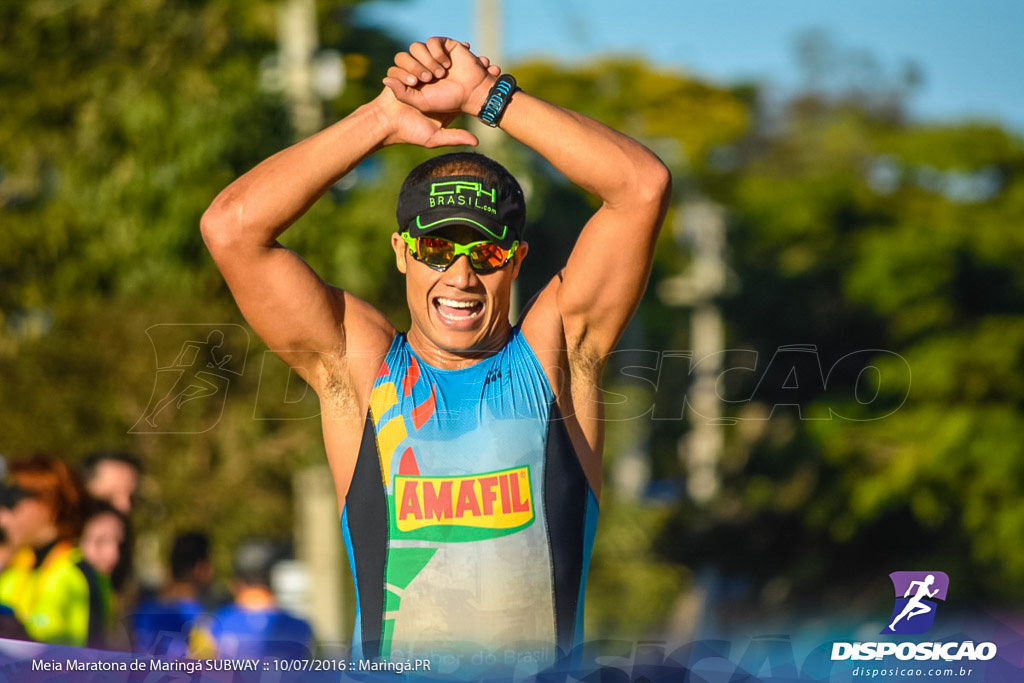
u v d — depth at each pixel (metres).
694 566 41.72
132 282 22.34
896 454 42.59
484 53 29.34
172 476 17.97
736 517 42.75
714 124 51.06
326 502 22.27
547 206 29.67
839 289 53.47
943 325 46.31
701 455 43.72
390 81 6.05
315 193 6.03
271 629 10.73
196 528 18.08
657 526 37.78
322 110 25.36
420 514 5.88
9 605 8.85
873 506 42.19
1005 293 46.97
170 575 11.24
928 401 44.28
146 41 23.55
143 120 22.70
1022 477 42.16
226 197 6.03
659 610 32.81
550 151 5.96
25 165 23.92
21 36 23.36
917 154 51.16
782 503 43.22
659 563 36.28
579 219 30.77
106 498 10.63
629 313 6.29
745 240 57.25
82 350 17.98
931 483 42.28
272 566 11.30
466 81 6.04
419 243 6.03
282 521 21.28
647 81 47.62
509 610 5.78
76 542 9.30
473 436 5.95
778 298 56.59
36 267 22.92
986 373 43.81
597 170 5.91
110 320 18.50
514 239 6.07
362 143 6.03
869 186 52.72
